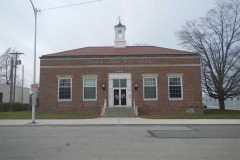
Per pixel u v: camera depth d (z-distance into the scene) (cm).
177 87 3466
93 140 1262
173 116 2894
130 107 3331
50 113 3447
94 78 3512
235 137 1350
